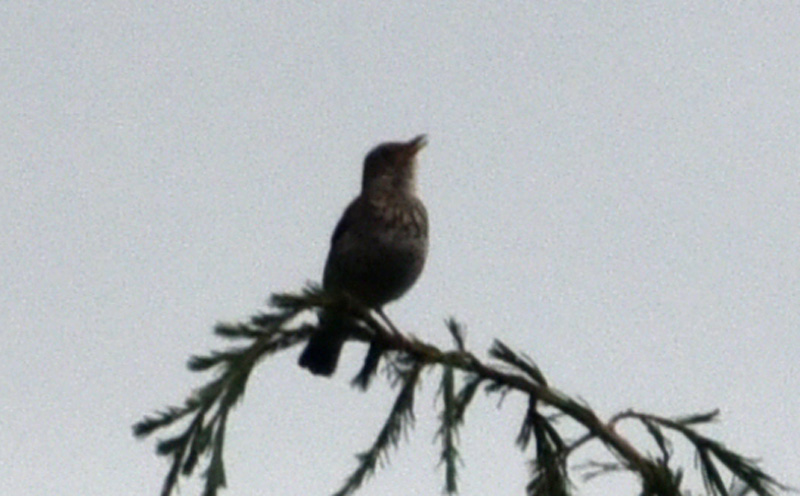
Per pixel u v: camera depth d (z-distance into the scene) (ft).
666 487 28.66
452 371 30.25
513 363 30.22
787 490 29.50
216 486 27.68
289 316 31.35
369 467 30.91
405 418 30.76
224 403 28.32
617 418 29.89
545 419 30.35
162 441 27.94
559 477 29.66
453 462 30.01
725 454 29.71
